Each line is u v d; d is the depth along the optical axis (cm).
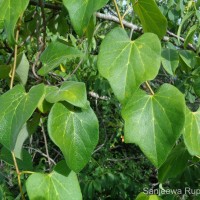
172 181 119
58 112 48
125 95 47
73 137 48
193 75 86
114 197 254
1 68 60
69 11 44
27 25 91
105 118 246
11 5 48
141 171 285
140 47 49
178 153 67
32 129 57
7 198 187
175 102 49
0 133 46
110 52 49
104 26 151
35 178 49
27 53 120
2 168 193
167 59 72
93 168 247
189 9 128
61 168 51
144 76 47
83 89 48
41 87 47
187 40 86
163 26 54
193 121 54
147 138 49
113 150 320
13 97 48
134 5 54
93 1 44
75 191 51
